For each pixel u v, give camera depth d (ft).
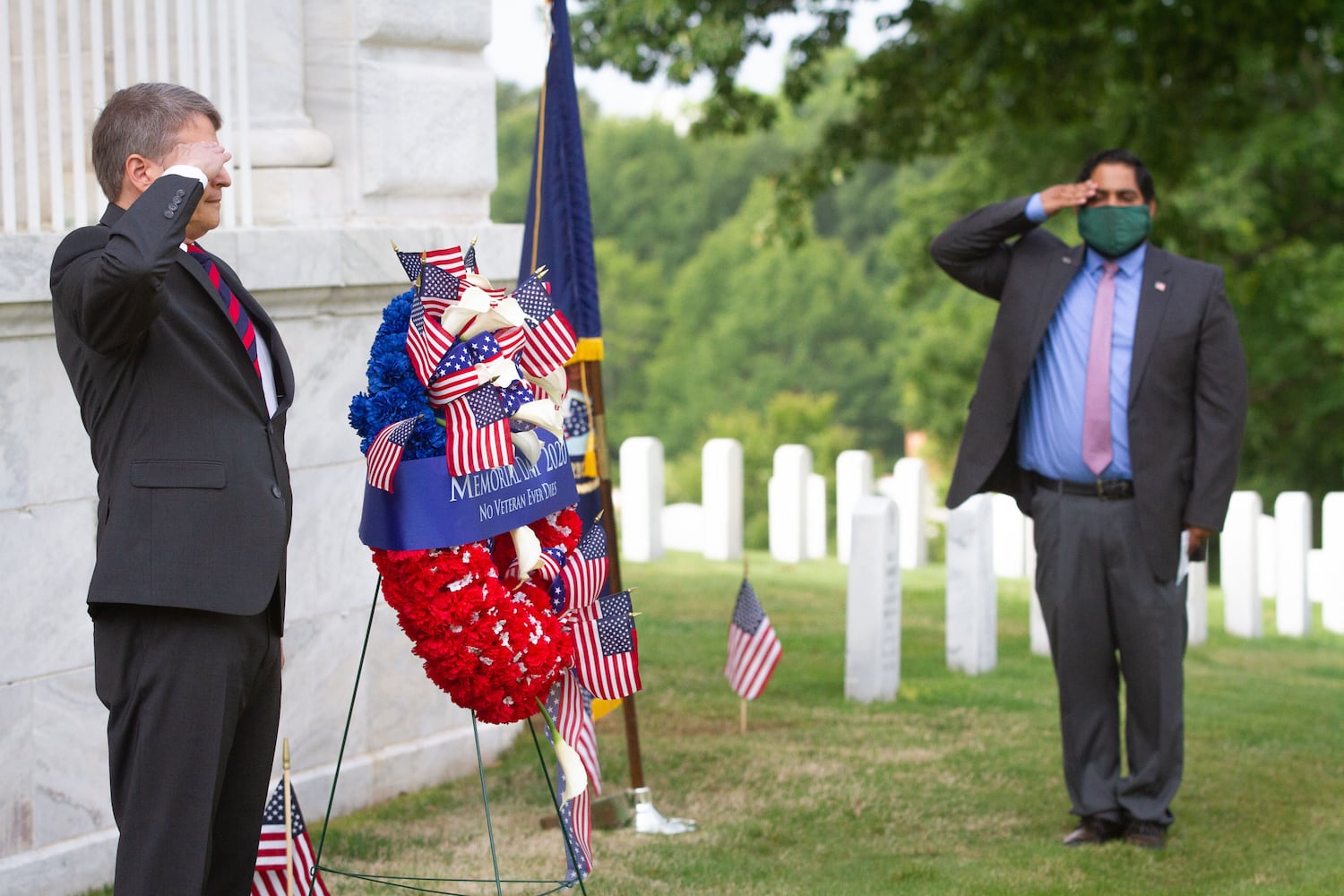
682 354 174.50
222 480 10.32
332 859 15.23
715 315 176.55
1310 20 44.91
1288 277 66.54
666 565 35.45
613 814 16.34
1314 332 64.34
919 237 81.97
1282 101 66.39
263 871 12.17
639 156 199.52
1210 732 21.15
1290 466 77.82
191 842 10.28
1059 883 14.46
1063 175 74.18
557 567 11.98
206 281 10.62
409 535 10.94
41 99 17.71
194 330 10.41
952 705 22.39
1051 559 15.99
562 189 16.40
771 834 16.06
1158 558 15.40
